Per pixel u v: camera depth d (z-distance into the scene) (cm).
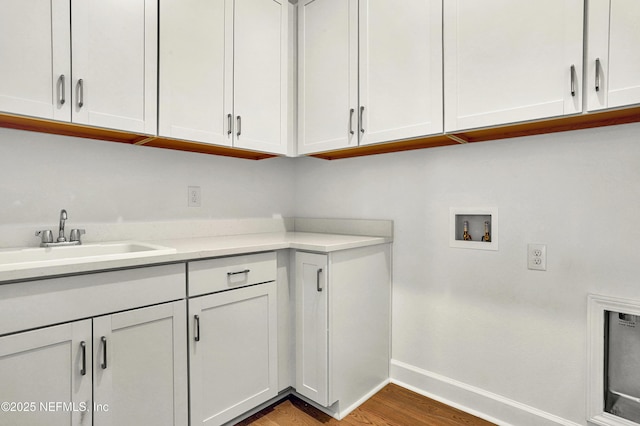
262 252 170
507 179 165
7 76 118
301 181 259
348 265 176
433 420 170
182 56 162
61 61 129
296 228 261
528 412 159
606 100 115
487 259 172
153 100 153
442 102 152
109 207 174
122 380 124
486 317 173
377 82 174
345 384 175
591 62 118
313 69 203
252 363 166
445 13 151
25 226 150
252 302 166
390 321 208
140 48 149
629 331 139
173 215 197
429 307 192
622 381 141
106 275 120
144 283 129
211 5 173
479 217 177
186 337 141
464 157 179
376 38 175
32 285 105
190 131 165
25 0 121
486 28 140
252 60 191
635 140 134
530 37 130
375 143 176
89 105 135
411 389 199
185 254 138
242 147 186
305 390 177
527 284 160
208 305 148
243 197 231
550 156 153
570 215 148
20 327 103
